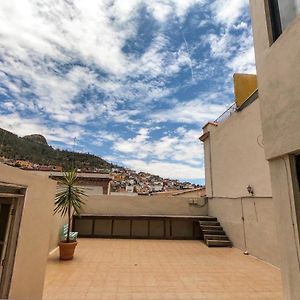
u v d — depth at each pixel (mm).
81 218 10422
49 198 3752
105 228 10453
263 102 3092
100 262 6031
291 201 2555
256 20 3391
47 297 3740
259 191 6824
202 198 11398
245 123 7820
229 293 4047
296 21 2490
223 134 9703
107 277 4848
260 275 5102
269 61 2988
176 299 3787
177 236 10445
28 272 3020
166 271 5355
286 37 2652
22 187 2826
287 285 2561
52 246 7062
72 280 4594
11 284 2607
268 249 6195
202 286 4395
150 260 6363
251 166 7328
